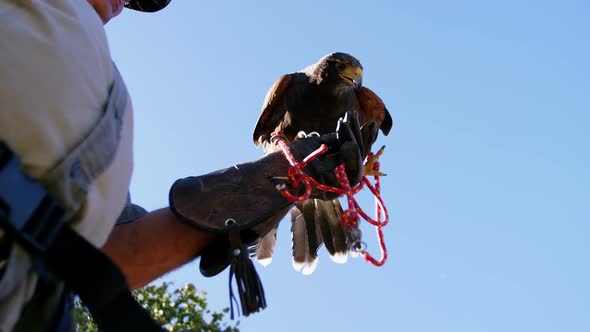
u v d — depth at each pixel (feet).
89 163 6.49
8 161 5.66
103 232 6.93
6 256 5.71
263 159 10.20
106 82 7.21
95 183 6.57
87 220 6.49
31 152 6.06
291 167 10.04
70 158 6.30
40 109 6.21
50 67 6.47
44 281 6.21
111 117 7.00
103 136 6.75
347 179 10.33
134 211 10.00
